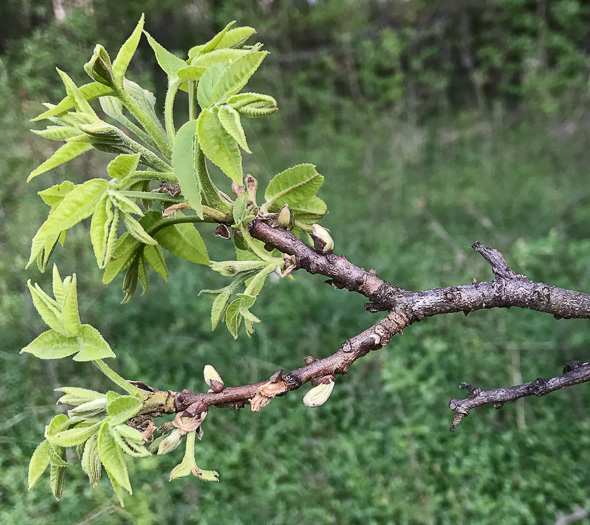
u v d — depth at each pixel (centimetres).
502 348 82
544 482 65
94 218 13
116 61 14
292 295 91
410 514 60
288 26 181
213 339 86
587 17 176
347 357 14
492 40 185
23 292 75
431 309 15
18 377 72
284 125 173
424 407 73
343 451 69
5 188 74
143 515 55
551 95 172
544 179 137
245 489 65
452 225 119
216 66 13
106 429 13
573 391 77
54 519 55
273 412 75
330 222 119
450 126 170
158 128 15
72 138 14
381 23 196
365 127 158
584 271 91
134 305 88
